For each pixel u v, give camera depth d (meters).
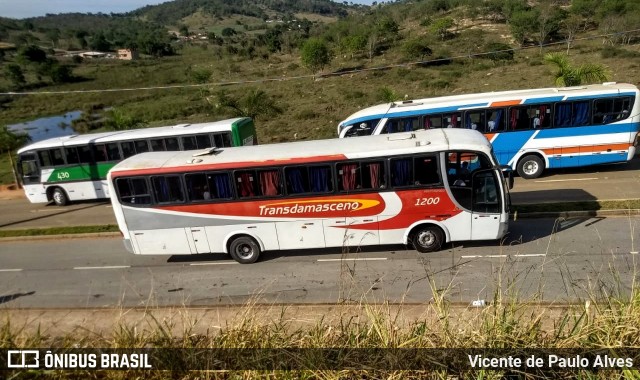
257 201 11.57
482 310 5.91
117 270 12.71
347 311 6.79
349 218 11.39
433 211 11.12
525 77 40.31
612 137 15.80
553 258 10.41
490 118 16.28
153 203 11.85
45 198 20.30
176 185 11.68
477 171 10.78
